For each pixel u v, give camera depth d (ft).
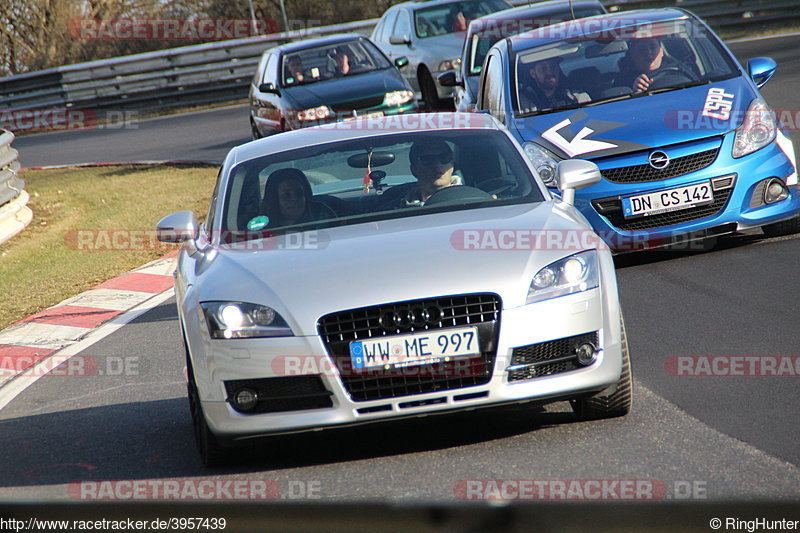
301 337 54.24
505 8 218.38
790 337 70.28
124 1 461.78
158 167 212.43
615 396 58.80
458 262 56.03
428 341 54.08
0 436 73.20
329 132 75.31
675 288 88.02
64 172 223.71
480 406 54.65
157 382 82.23
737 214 94.58
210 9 467.93
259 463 59.06
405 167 68.69
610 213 94.27
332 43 199.82
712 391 62.08
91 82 314.96
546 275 56.18
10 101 317.22
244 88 319.88
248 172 71.00
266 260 59.77
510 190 66.95
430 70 205.87
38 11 450.30
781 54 223.92
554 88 106.42
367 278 55.42
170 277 127.13
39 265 143.13
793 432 53.47
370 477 53.67
